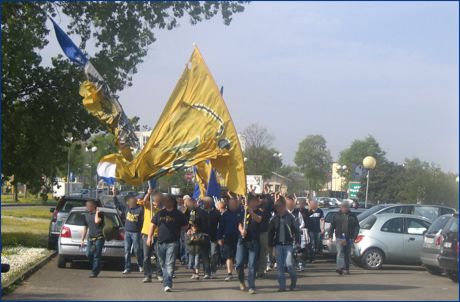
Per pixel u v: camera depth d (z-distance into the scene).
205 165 18.08
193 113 13.48
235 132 13.31
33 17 21.56
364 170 33.69
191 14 22.88
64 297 11.38
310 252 18.19
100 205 20.66
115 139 14.97
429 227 16.28
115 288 12.73
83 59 15.10
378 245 17.59
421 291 12.66
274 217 12.68
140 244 15.48
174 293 12.02
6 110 22.30
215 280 14.27
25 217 38.00
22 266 15.66
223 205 15.55
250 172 61.53
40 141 22.95
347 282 14.25
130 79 23.44
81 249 15.97
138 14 22.73
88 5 22.14
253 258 12.15
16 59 20.80
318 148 74.56
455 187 45.78
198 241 14.22
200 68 13.48
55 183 25.08
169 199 12.31
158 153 13.58
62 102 22.67
